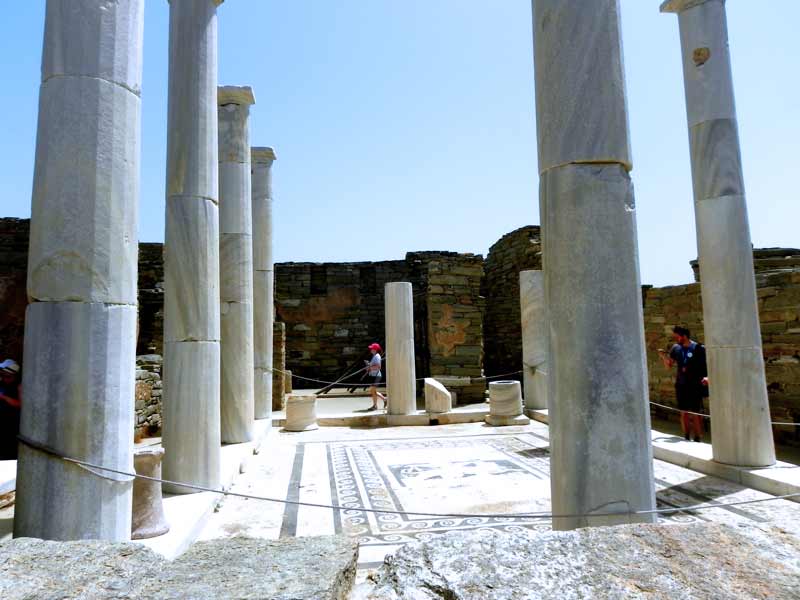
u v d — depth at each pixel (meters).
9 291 15.32
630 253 3.39
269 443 9.62
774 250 12.38
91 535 3.28
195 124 5.76
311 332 21.23
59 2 3.49
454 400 13.64
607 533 2.29
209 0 5.96
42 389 3.28
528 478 6.90
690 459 7.01
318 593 1.87
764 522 4.98
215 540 2.41
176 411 5.59
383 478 7.04
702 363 8.23
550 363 3.47
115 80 3.57
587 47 3.42
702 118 6.73
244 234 8.73
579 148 3.40
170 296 5.68
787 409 9.44
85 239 3.39
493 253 19.52
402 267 22.02
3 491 4.67
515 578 1.98
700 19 6.80
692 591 1.87
